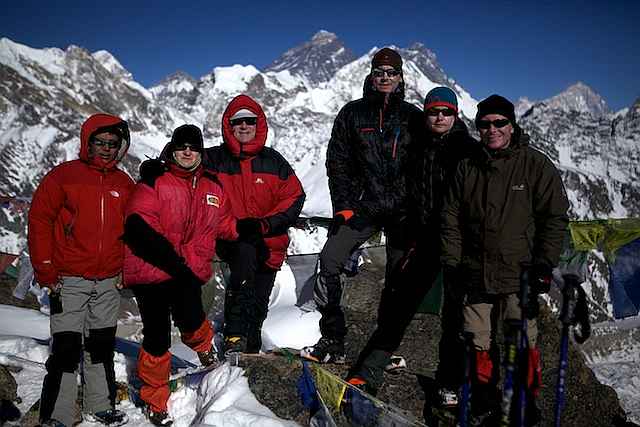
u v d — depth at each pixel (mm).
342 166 4672
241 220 4688
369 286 6422
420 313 5301
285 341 6160
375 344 4426
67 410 4273
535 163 3680
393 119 4406
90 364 4535
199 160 4387
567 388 5082
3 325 7098
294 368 4500
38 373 5438
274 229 4770
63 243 4281
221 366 4629
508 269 3742
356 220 4523
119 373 5332
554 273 4809
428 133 4289
